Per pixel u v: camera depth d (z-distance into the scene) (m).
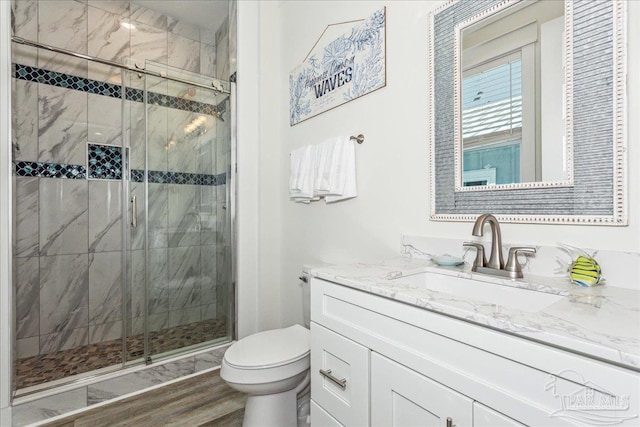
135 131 2.28
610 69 0.83
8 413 1.51
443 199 1.24
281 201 2.37
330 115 1.83
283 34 2.33
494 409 0.60
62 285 2.27
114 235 2.46
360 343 0.92
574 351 0.50
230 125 2.38
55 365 2.00
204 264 2.57
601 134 0.84
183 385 1.88
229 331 2.34
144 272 2.28
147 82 2.29
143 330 2.26
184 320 2.46
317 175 1.80
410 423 0.77
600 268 0.83
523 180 1.01
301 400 1.51
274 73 2.38
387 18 1.47
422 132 1.31
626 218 0.81
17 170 2.11
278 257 2.40
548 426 0.53
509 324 0.58
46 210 2.21
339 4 1.77
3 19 1.58
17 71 2.10
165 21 2.72
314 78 1.97
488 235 1.10
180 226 2.46
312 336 1.13
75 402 1.65
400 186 1.41
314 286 1.12
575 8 0.89
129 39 2.54
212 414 1.58
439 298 0.74
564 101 0.92
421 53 1.32
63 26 2.27
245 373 1.25
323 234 1.91
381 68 1.49
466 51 1.16
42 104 2.19
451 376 0.67
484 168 1.11
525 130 1.00
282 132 2.35
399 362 0.79
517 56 1.02
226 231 2.44
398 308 0.80
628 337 0.50
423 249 1.30
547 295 0.83
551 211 0.95
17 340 2.11
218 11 2.67
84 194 2.35
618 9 0.81
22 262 2.13
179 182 2.45
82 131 2.34
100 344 2.36
